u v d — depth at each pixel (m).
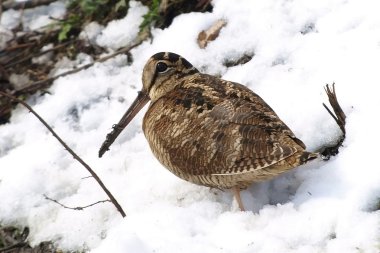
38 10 14.57
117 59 12.83
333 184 8.79
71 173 11.13
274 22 11.64
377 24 10.75
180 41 12.13
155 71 10.35
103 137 11.59
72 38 13.68
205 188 9.76
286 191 9.47
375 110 9.40
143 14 13.25
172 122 9.23
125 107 11.98
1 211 10.87
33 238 10.45
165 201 9.80
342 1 11.48
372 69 10.04
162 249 8.49
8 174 11.34
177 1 12.66
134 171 10.63
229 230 8.63
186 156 9.02
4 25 14.28
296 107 10.18
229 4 12.16
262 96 10.66
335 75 10.33
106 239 9.09
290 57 11.12
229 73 11.40
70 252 9.98
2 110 12.87
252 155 8.45
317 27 11.34
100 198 10.35
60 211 10.51
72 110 12.27
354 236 8.08
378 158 8.72
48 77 13.20
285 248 8.19
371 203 8.34
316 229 8.34
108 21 13.52
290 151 8.15
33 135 12.08
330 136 9.66
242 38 11.69
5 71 13.44
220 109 8.91
